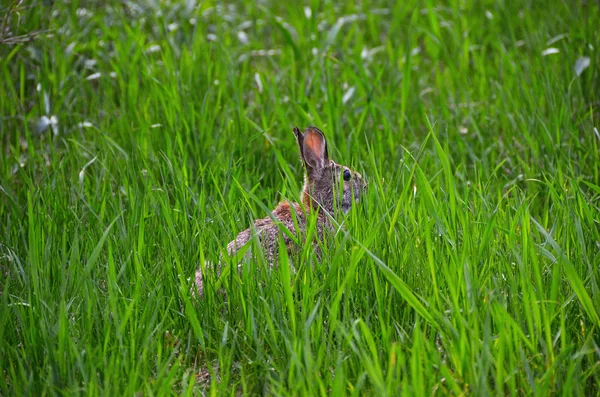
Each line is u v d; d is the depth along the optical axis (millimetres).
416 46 15945
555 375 6855
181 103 12695
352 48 16078
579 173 11078
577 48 14094
